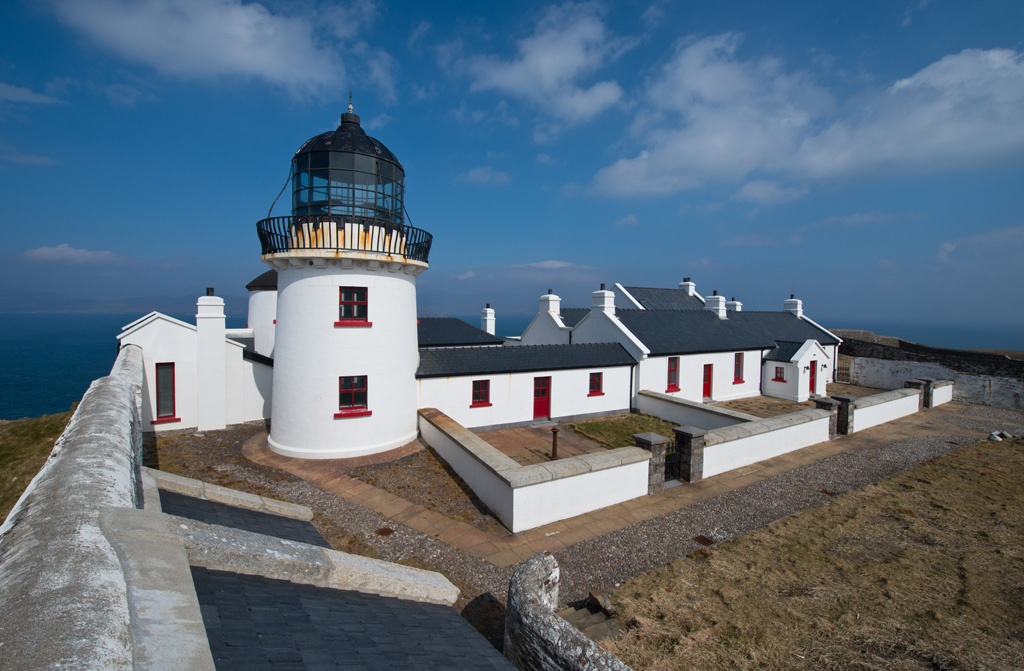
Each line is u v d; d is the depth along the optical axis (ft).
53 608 7.41
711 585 26.50
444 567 29.66
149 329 54.60
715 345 84.99
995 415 70.18
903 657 20.75
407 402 53.57
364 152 46.83
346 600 16.07
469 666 14.42
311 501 38.93
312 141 47.91
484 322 114.32
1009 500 38.27
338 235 45.39
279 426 49.96
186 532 13.94
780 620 23.29
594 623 23.47
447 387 59.41
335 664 11.30
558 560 30.35
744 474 45.32
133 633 7.52
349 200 47.16
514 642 18.60
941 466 47.01
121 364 44.47
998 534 32.27
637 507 38.17
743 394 89.51
